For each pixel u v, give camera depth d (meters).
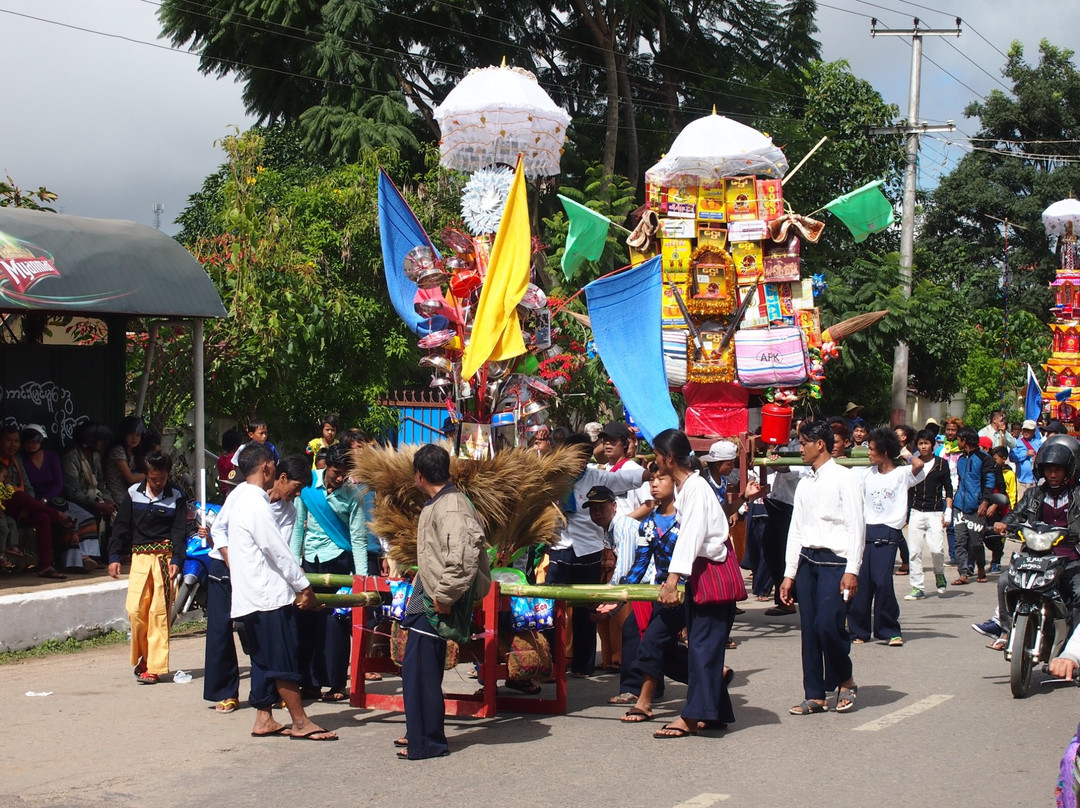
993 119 37.28
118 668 8.91
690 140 10.20
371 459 7.11
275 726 6.90
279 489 7.78
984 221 37.50
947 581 14.27
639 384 9.27
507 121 8.41
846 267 23.31
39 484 10.97
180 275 11.31
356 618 7.50
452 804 5.55
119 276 10.73
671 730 6.78
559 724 7.18
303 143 21.34
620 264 20.59
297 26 21.27
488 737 6.86
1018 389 30.64
